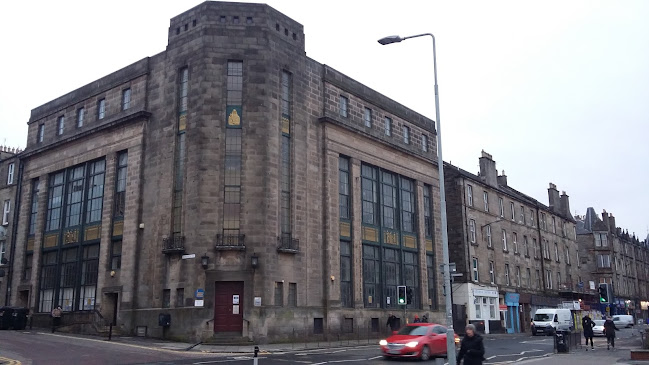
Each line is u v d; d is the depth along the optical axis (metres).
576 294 64.31
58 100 40.16
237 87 30.75
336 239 33.47
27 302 38.44
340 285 33.31
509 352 26.02
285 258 29.97
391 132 40.28
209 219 28.80
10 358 19.67
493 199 52.34
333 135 34.69
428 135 44.28
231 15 31.59
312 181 32.81
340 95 36.31
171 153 31.11
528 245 57.16
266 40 31.44
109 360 19.73
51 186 39.38
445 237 17.66
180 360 20.30
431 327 22.55
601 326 43.88
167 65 32.69
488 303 47.78
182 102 31.69
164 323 28.34
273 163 30.22
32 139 41.62
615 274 82.81
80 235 35.56
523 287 54.09
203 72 30.55
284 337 28.80
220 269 28.25
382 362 20.36
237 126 30.20
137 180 32.44
